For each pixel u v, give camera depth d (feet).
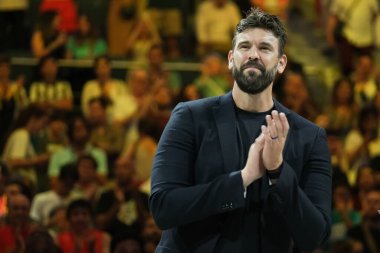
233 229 28.71
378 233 70.44
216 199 27.78
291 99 96.22
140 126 81.61
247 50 28.73
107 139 87.97
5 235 59.47
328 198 29.37
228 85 97.55
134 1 113.39
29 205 60.80
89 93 96.68
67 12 106.42
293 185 27.96
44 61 96.32
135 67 105.91
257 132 29.35
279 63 29.30
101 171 81.46
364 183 78.74
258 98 29.37
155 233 64.28
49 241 56.13
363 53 111.45
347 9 111.55
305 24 125.39
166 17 115.96
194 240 28.86
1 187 62.80
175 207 28.07
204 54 109.91
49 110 90.68
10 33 112.78
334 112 97.45
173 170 28.86
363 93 101.14
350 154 90.33
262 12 29.30
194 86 95.09
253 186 28.73
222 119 29.43
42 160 82.38
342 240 68.13
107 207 69.62
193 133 29.32
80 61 103.91
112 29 112.68
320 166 29.55
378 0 111.14
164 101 91.09
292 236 28.73
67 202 71.10
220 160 28.89
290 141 29.40
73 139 81.46
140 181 76.89
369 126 91.30
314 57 118.62
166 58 109.70
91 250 62.39
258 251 28.76
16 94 93.81
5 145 84.02
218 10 110.83
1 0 112.47
